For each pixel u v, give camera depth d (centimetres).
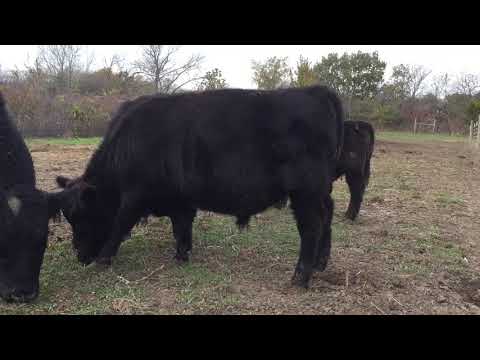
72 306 425
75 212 504
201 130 480
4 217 401
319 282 496
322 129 465
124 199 527
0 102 466
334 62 4012
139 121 514
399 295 468
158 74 3259
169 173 498
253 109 473
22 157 446
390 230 704
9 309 410
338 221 748
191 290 466
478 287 501
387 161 1636
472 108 3653
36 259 415
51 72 3316
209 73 2822
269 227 700
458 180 1245
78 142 1886
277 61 2975
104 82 3450
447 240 666
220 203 490
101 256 532
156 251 590
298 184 461
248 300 445
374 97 4266
